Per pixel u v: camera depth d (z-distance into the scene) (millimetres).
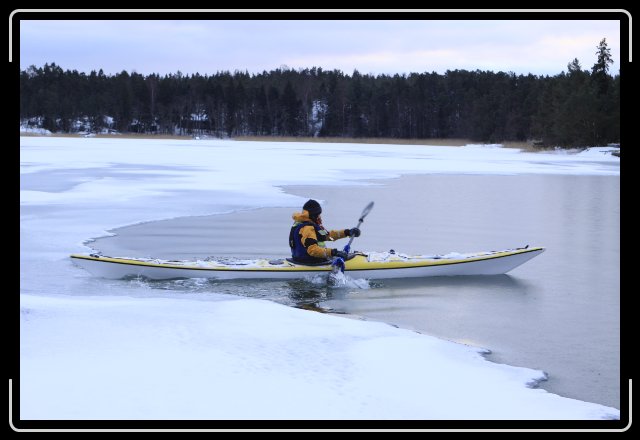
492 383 5141
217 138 96812
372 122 108250
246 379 4891
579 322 7328
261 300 7656
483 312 7695
